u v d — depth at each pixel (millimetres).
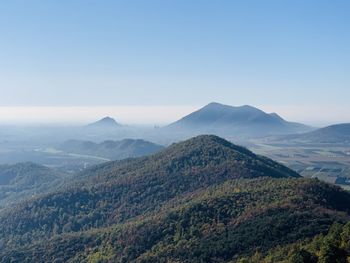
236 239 161875
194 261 159000
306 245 134250
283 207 176125
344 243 118812
